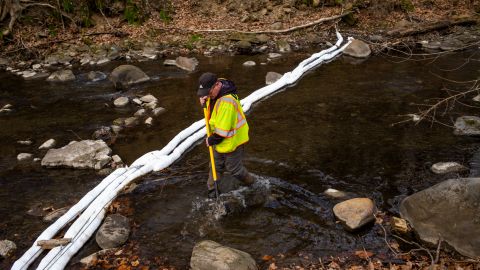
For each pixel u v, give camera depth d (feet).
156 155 20.39
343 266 13.39
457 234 13.73
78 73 34.91
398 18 47.16
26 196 17.89
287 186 17.93
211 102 15.02
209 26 44.96
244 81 31.86
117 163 20.22
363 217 15.11
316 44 41.78
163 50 40.04
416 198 15.17
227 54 39.32
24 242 15.12
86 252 14.73
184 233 15.35
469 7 48.39
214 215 16.24
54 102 28.60
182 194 17.69
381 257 13.75
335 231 15.12
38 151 21.81
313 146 21.45
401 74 32.37
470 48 38.47
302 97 28.37
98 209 16.42
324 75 32.86
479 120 22.48
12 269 13.44
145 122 24.85
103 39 41.96
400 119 24.32
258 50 39.78
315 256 13.93
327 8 48.29
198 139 22.70
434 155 20.11
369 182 18.07
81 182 18.85
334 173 18.86
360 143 21.59
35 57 38.96
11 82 33.09
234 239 14.93
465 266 12.94
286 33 43.65
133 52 39.40
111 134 23.48
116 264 13.88
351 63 35.83
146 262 13.94
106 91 30.50
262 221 15.83
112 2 44.93
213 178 16.29
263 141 22.15
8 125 25.08
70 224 16.01
